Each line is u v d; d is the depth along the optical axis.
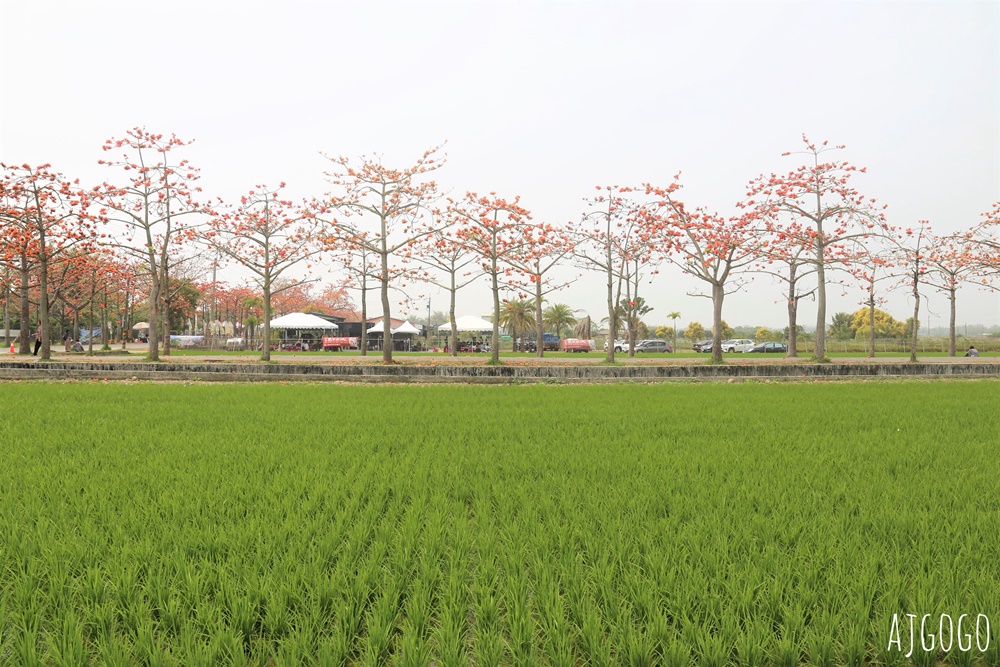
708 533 4.52
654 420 10.37
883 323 68.19
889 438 8.51
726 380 19.70
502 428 9.52
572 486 5.84
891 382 19.22
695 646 3.01
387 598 3.35
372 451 7.82
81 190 23.89
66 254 30.33
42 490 5.59
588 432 9.15
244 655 2.93
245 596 3.43
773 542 4.31
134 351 43.38
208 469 6.46
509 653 3.11
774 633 3.09
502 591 3.60
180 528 4.57
